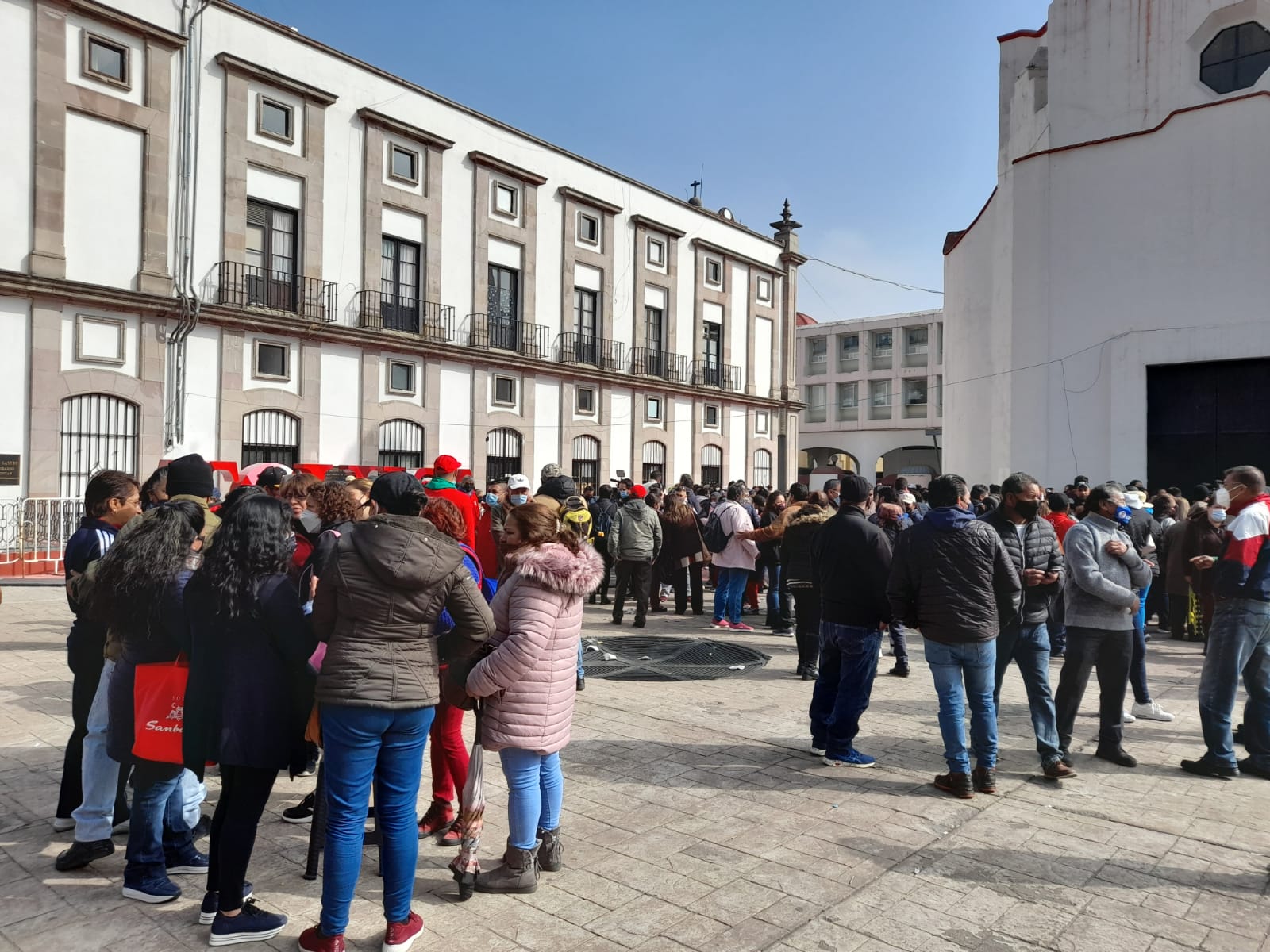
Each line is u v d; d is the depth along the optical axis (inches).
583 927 135.6
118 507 168.4
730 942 131.9
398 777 125.8
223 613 123.3
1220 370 713.6
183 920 136.0
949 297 1031.0
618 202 1078.4
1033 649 212.5
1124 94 757.3
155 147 653.3
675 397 1162.6
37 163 593.3
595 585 146.3
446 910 140.9
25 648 337.4
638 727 250.1
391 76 820.6
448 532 145.4
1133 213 745.0
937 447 1873.8
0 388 583.2
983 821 182.5
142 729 132.5
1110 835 175.9
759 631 432.1
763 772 212.7
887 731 251.8
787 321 1370.6
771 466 1346.0
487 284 910.4
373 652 122.7
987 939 133.9
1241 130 695.1
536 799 147.4
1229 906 145.5
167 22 663.1
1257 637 210.7
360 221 797.9
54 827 168.4
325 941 123.3
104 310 631.2
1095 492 224.1
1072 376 773.9
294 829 173.8
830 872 156.8
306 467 606.2
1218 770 213.0
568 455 1008.9
